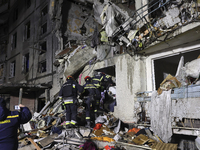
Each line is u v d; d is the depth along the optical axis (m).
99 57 7.32
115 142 4.57
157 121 4.36
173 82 4.25
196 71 3.85
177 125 4.01
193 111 3.72
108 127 5.51
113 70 8.25
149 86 5.59
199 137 3.55
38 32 15.84
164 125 4.18
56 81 11.93
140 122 5.00
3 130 2.81
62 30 13.02
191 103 3.78
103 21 6.43
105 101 6.98
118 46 6.76
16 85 10.23
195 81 3.92
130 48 5.66
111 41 6.16
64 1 13.45
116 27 5.87
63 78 10.61
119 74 6.28
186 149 4.34
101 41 6.73
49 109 9.45
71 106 5.84
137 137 4.42
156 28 4.66
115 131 5.36
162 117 4.25
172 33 4.29
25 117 3.09
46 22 14.94
